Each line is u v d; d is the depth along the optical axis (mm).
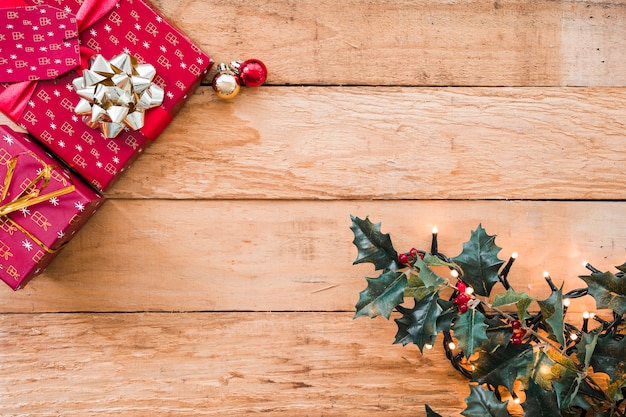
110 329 936
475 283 878
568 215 939
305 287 939
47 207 867
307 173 933
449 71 930
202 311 938
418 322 870
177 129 926
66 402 934
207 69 911
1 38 864
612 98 933
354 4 923
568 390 856
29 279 890
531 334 886
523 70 931
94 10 875
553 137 934
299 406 943
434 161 934
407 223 938
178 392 939
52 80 876
